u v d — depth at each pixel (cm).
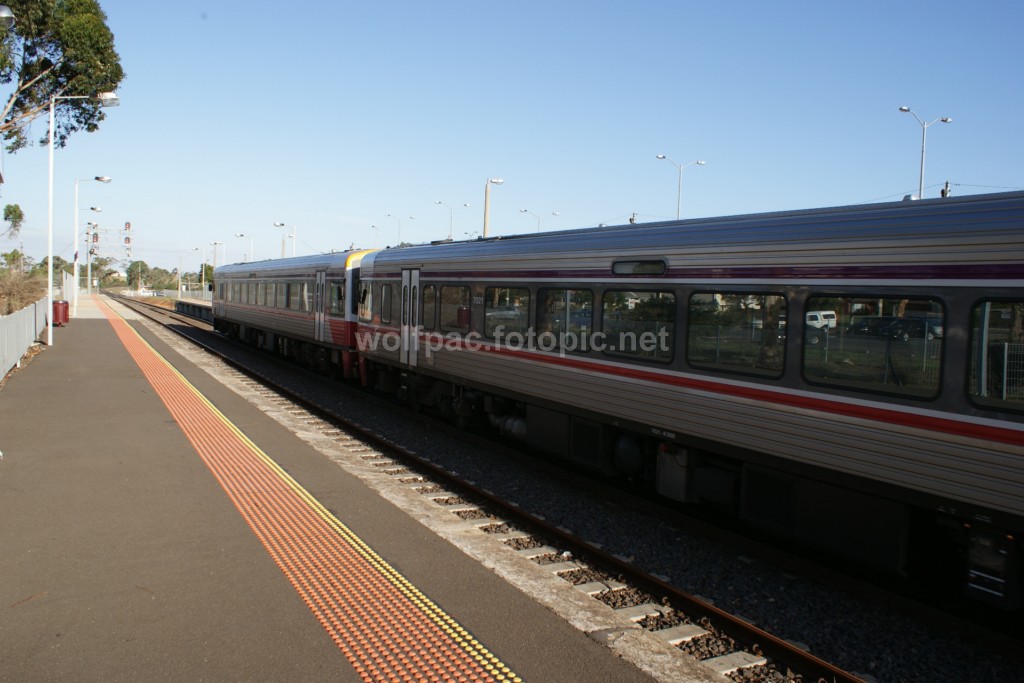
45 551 520
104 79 2648
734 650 443
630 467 769
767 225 593
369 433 1043
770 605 522
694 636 457
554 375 840
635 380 720
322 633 406
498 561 534
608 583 546
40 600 438
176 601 442
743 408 606
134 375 1540
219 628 408
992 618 513
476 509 724
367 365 1474
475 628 419
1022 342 427
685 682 368
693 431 655
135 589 459
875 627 488
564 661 384
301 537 566
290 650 386
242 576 485
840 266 532
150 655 375
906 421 489
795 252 564
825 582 559
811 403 551
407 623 423
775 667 425
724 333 624
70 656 371
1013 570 454
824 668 408
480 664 378
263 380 1585
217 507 636
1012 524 435
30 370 1574
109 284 15375
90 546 532
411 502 692
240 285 2622
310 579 483
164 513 614
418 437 1076
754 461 602
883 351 504
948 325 465
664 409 686
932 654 451
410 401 1284
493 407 1015
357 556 528
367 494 694
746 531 692
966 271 456
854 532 531
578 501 768
